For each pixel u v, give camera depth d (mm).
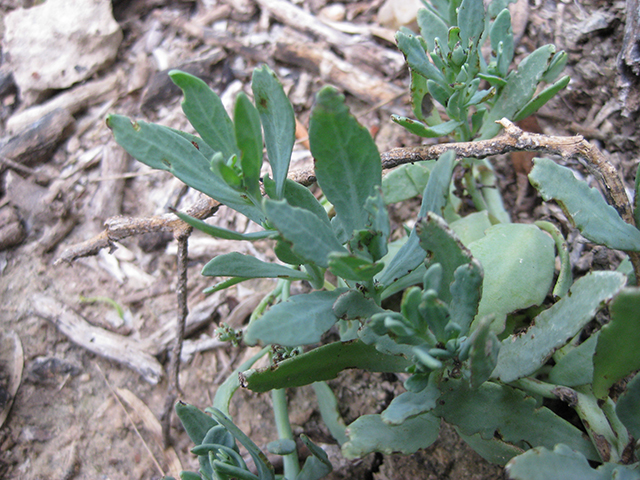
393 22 271
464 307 125
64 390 215
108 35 282
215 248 245
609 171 157
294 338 120
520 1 248
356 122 119
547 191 139
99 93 280
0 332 225
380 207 120
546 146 162
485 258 170
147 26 298
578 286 126
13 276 238
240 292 235
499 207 219
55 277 239
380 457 191
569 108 236
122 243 247
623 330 116
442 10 201
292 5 287
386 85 265
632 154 216
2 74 279
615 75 222
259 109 134
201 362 222
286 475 176
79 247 187
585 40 232
